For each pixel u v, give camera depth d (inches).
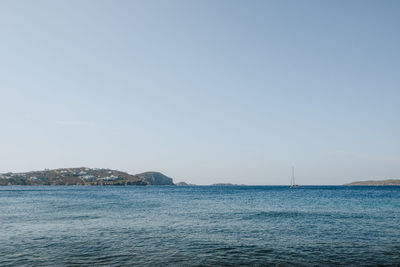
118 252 831.7
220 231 1168.8
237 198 3619.6
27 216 1627.7
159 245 921.5
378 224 1350.9
